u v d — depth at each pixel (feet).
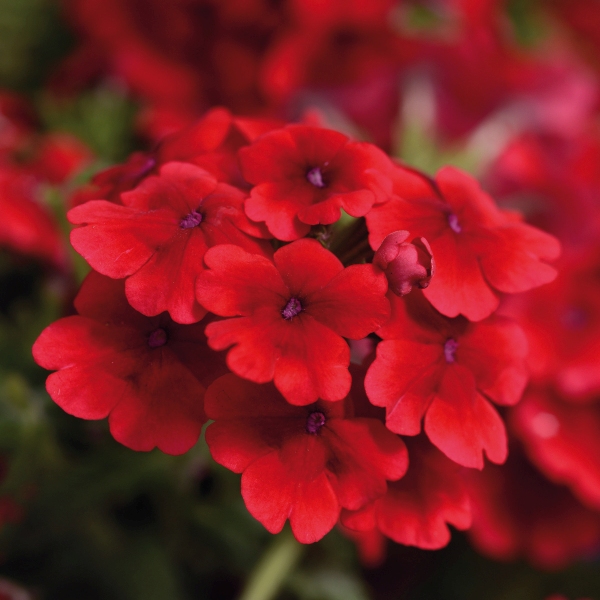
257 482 0.67
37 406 0.81
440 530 0.70
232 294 0.66
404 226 0.69
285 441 0.67
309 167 0.71
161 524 0.84
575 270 0.90
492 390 0.71
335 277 0.67
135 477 0.79
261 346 0.65
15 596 0.83
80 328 0.68
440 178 0.72
